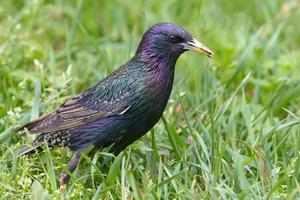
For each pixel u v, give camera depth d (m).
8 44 14.31
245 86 13.91
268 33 16.36
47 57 14.75
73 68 14.11
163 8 17.12
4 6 16.78
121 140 11.44
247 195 10.16
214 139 11.34
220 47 15.38
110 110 11.22
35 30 15.88
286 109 12.61
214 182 10.36
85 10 17.05
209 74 13.91
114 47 15.25
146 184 10.30
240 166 10.48
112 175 10.67
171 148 11.67
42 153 11.42
